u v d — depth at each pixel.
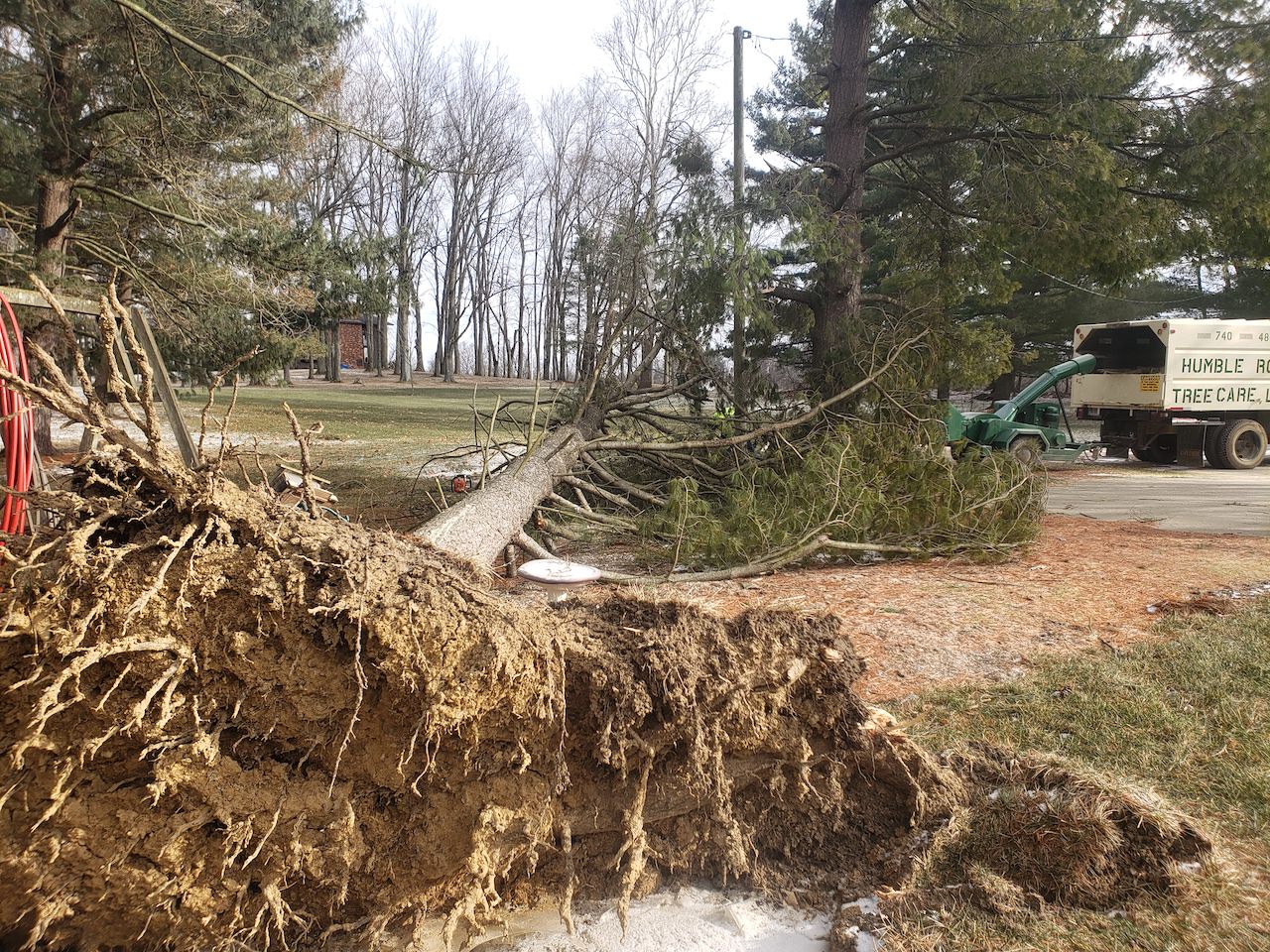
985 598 6.32
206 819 2.34
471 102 47.00
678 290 10.37
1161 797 3.02
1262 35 10.09
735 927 2.63
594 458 9.67
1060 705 4.13
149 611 2.27
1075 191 10.66
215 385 2.46
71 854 2.30
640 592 3.18
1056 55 10.62
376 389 40.00
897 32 14.23
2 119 10.09
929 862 2.74
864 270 11.91
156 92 10.92
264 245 13.27
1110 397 16.39
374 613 2.33
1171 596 6.31
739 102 14.10
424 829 2.57
